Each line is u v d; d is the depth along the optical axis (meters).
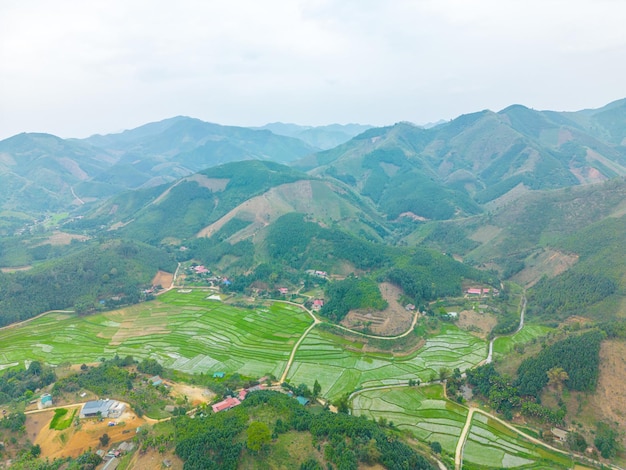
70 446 109.00
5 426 114.12
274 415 118.38
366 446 102.62
